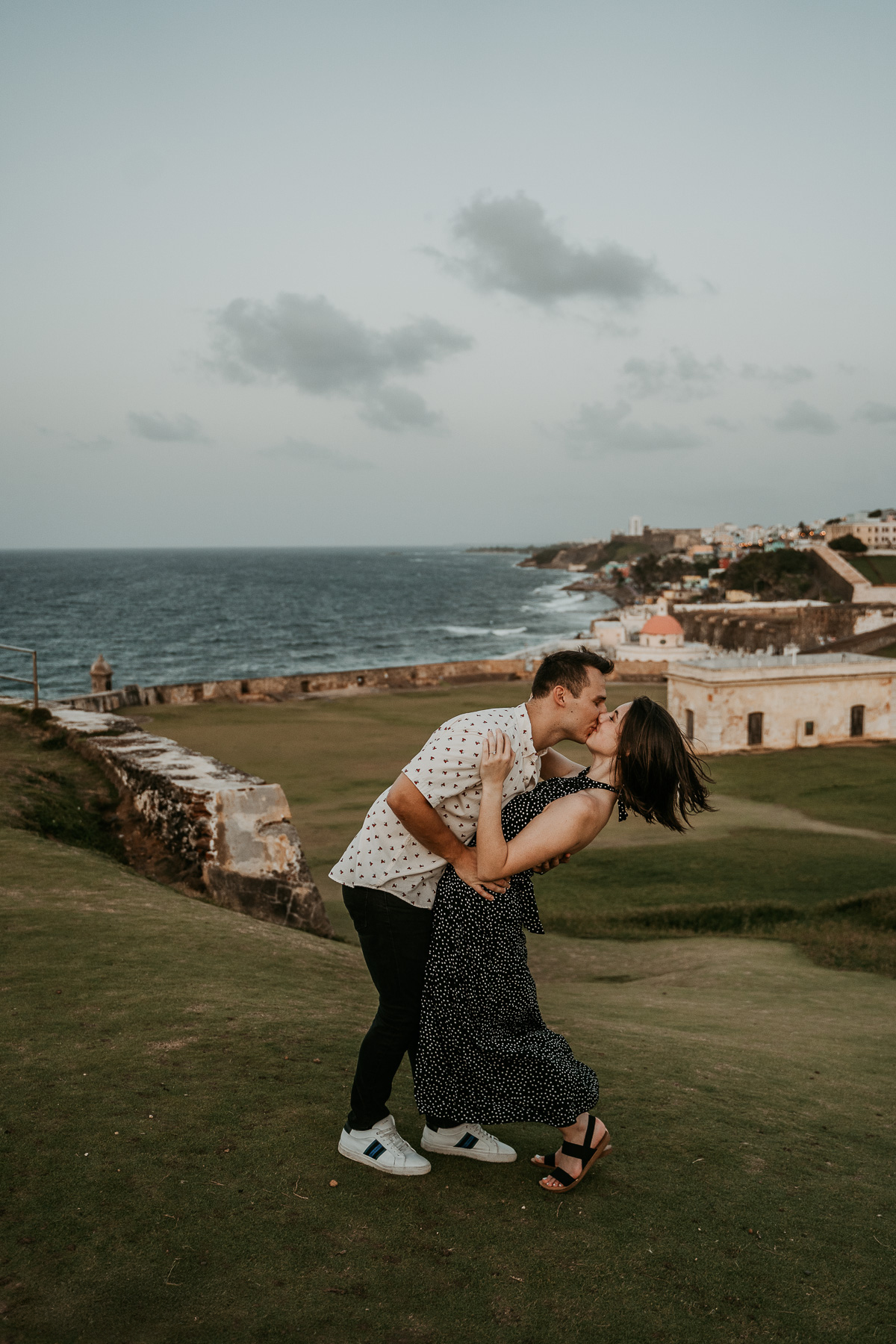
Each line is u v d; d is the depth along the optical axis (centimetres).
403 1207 275
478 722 273
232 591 17625
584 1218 278
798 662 3891
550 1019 580
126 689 3734
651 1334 224
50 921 614
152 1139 303
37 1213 257
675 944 1244
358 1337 215
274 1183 282
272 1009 463
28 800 1053
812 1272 258
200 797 984
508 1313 228
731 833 2114
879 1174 342
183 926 658
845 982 1012
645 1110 383
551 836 266
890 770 3114
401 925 283
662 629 5950
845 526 18925
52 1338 206
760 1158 341
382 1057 291
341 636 10131
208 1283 231
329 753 2825
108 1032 405
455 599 17088
